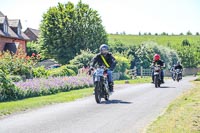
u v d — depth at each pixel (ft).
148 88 127.75
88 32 373.40
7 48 312.91
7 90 103.09
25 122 57.16
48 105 80.69
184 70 469.98
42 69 172.96
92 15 377.71
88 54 247.50
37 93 116.37
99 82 82.99
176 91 111.75
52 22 372.99
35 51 399.85
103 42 379.55
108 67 88.28
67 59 370.12
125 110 69.46
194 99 84.74
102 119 58.95
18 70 156.25
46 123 55.77
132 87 135.13
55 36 370.94
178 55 482.28
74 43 370.12
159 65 135.95
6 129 51.42
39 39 379.55
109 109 71.26
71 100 90.84
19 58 159.33
